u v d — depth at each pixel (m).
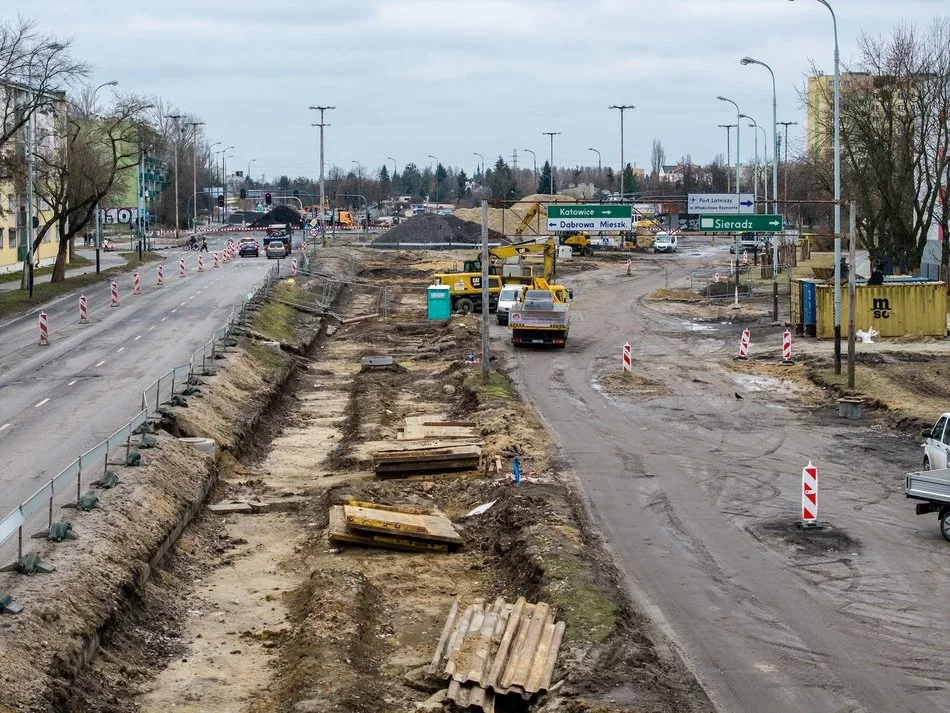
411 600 23.09
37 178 79.75
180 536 26.00
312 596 22.05
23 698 15.89
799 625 20.39
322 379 51.66
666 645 19.45
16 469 28.47
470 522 28.28
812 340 58.09
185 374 41.47
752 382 47.72
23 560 20.11
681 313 73.69
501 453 33.66
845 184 80.00
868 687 17.66
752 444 36.09
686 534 26.22
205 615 22.25
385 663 19.69
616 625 19.62
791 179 133.25
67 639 18.12
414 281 96.56
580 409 41.91
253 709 17.86
